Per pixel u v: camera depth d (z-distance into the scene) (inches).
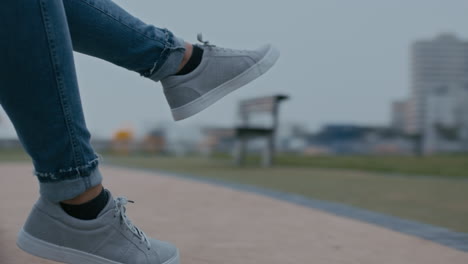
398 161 293.1
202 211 83.7
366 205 102.8
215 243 58.9
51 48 33.4
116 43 40.3
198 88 44.4
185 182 135.3
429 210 96.1
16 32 32.2
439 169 221.5
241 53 45.4
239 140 264.4
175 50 42.7
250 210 86.0
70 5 37.8
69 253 39.3
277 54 47.8
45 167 35.8
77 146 35.8
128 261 40.1
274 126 253.0
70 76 34.8
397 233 68.1
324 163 274.2
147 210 84.0
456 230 74.2
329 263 51.1
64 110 34.6
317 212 85.2
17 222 68.2
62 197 37.1
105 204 39.7
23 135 34.8
